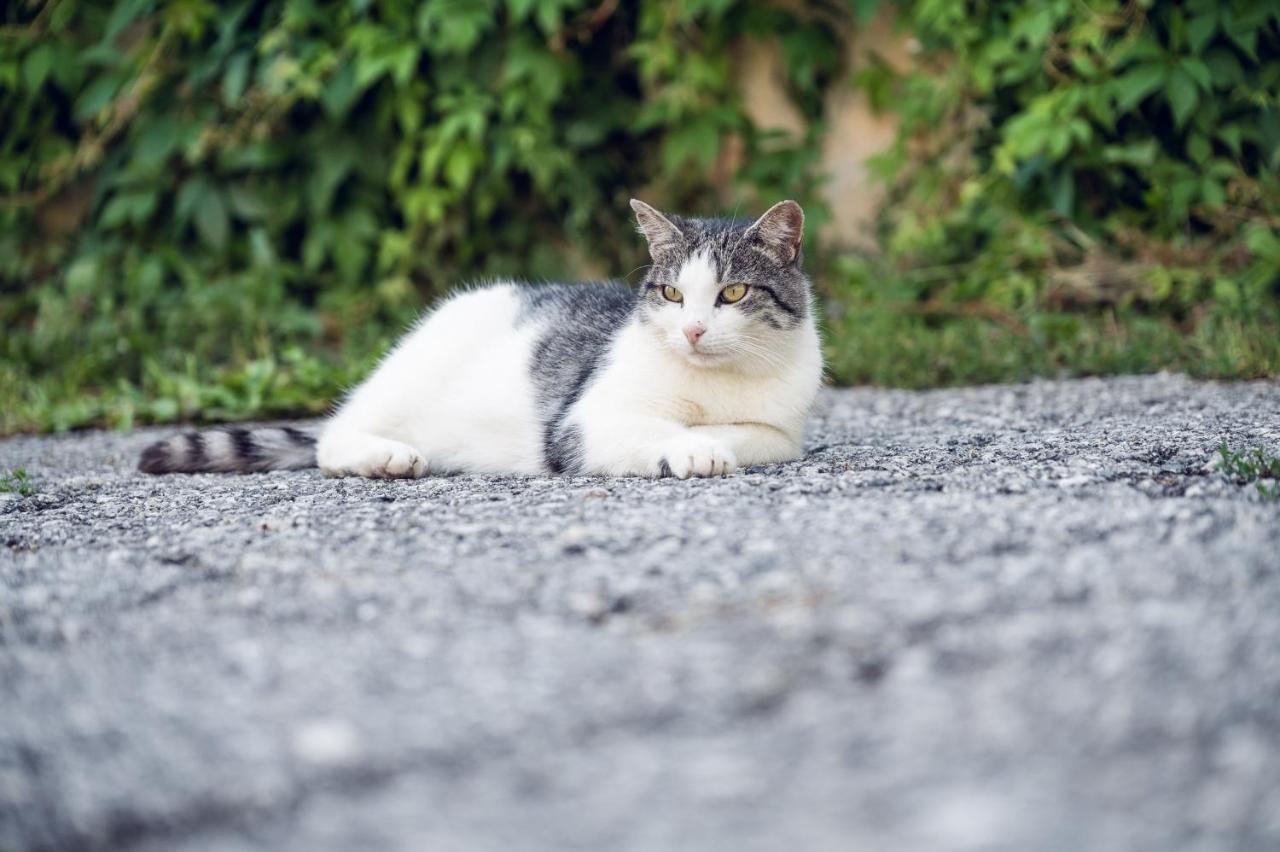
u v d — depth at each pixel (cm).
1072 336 711
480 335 498
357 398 505
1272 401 541
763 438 439
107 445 606
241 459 507
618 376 445
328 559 323
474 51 889
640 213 459
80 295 840
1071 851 178
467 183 891
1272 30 753
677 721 220
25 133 938
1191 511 330
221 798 203
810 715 219
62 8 911
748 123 912
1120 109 748
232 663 253
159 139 881
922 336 728
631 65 941
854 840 184
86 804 203
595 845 185
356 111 904
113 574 324
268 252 852
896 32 871
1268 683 221
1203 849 177
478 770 207
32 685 250
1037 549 298
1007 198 815
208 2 889
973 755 204
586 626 263
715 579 285
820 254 894
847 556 296
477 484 427
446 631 263
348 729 220
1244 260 732
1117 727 209
